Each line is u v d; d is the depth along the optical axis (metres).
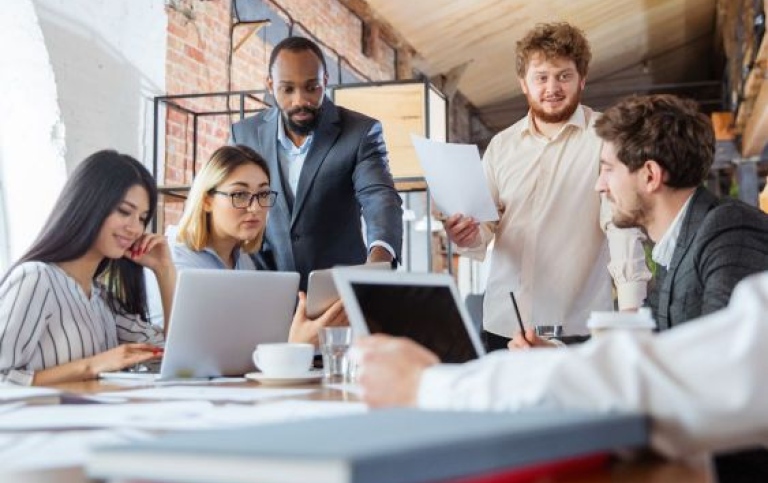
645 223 1.98
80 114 4.14
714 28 12.22
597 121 2.01
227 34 5.54
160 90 4.80
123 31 4.49
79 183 2.20
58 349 2.10
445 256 9.77
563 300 2.91
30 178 3.92
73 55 4.11
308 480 0.50
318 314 2.17
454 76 10.18
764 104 7.37
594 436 0.64
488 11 8.80
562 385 0.73
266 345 1.85
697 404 0.68
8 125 3.89
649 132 1.89
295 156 3.16
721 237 1.76
